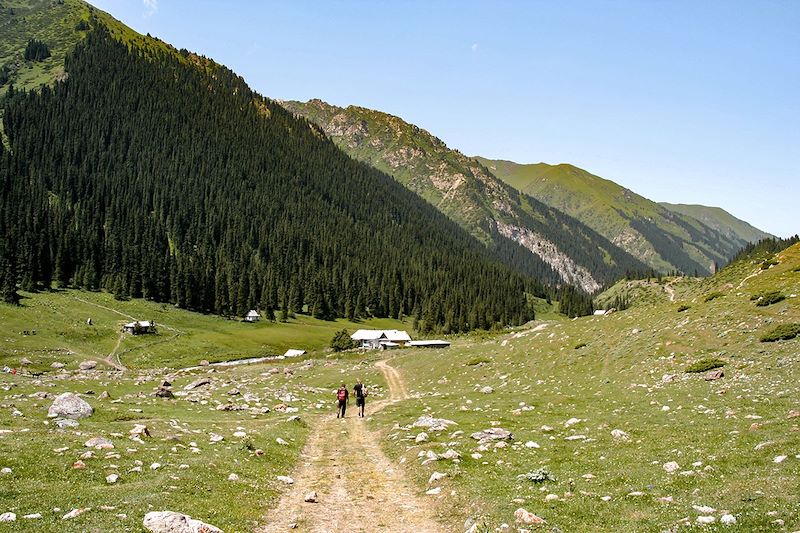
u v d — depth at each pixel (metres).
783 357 40.66
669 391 39.66
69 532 13.43
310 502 19.95
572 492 18.88
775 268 64.06
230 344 139.75
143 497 16.91
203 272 180.62
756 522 13.53
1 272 137.12
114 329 127.75
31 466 19.44
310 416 46.91
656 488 18.09
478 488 20.41
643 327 60.81
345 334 143.12
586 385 50.88
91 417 32.22
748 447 21.17
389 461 28.23
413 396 62.47
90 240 182.50
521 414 39.81
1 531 13.32
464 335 167.88
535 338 75.81
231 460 24.45
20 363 93.50
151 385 61.91
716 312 55.62
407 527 17.25
